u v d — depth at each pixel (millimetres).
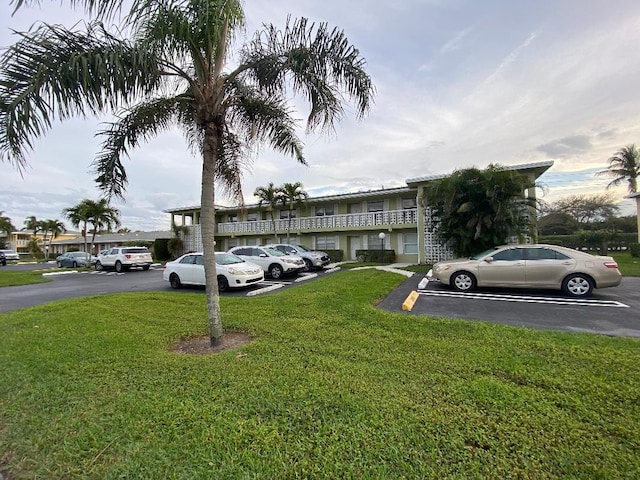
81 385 3418
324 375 3498
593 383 3180
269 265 13984
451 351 4168
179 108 5594
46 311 7402
